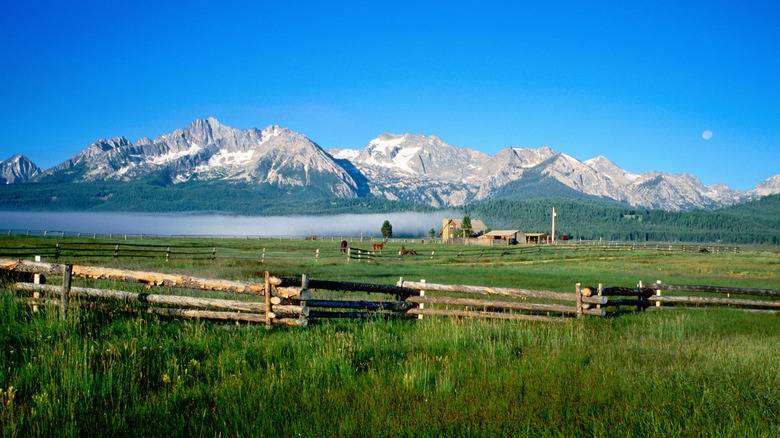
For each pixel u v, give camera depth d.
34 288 8.53
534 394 5.20
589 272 32.06
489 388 5.46
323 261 39.09
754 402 5.17
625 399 5.11
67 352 5.80
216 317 8.62
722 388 5.56
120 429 4.16
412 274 27.62
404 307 10.78
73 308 7.81
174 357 5.93
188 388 5.20
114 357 5.87
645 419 4.66
